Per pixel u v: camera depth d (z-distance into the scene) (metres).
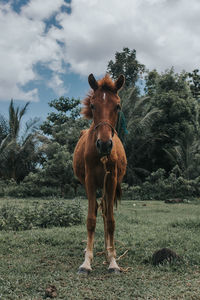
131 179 21.02
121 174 5.02
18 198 16.98
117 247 5.17
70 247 5.19
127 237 5.87
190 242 5.30
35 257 4.56
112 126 4.04
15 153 21.64
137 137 21.67
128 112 22.09
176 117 22.61
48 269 4.00
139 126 20.92
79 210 8.11
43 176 18.58
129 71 29.58
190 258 4.25
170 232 6.39
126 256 4.70
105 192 4.13
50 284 3.30
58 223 7.36
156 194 17.19
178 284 3.42
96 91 4.13
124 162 5.15
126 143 21.38
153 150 22.55
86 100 4.71
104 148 3.73
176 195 17.00
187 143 20.73
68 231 6.39
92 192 4.27
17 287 3.35
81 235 6.08
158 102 23.08
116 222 8.03
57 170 17.77
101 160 3.90
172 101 22.77
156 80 25.91
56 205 7.99
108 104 3.98
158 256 4.25
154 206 13.03
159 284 3.45
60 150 18.66
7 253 4.80
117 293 3.22
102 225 7.40
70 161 17.58
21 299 3.04
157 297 3.07
